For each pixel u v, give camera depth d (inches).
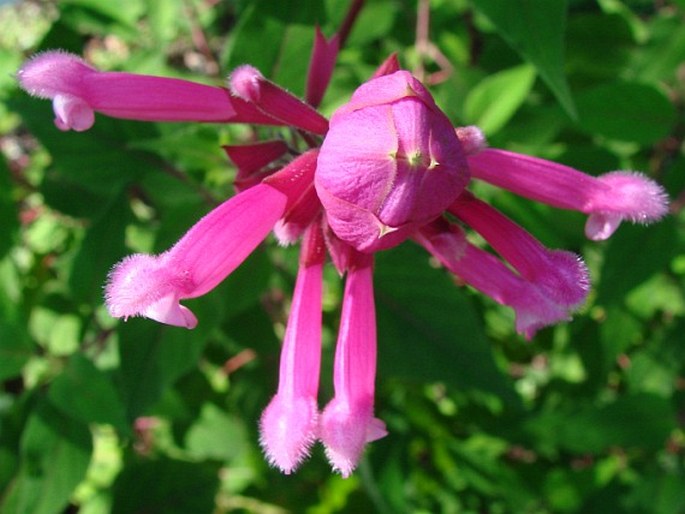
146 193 7.2
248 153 4.6
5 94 8.1
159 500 8.1
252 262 6.0
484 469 8.4
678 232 6.6
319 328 4.2
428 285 5.9
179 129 6.6
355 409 4.0
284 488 9.1
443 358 5.9
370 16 7.7
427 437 8.6
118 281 3.8
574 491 7.8
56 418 6.5
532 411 8.0
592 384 7.7
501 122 6.4
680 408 7.8
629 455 8.2
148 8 8.0
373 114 3.4
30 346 7.0
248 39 5.9
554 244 6.6
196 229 4.0
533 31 4.8
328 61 5.2
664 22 7.1
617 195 4.3
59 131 6.4
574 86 7.7
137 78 4.5
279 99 4.4
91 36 12.0
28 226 9.6
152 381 5.8
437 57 7.3
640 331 7.6
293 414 4.0
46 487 6.4
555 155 6.8
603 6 7.7
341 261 4.2
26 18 14.9
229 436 8.7
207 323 5.9
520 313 4.3
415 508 9.0
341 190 3.4
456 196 3.5
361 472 7.4
